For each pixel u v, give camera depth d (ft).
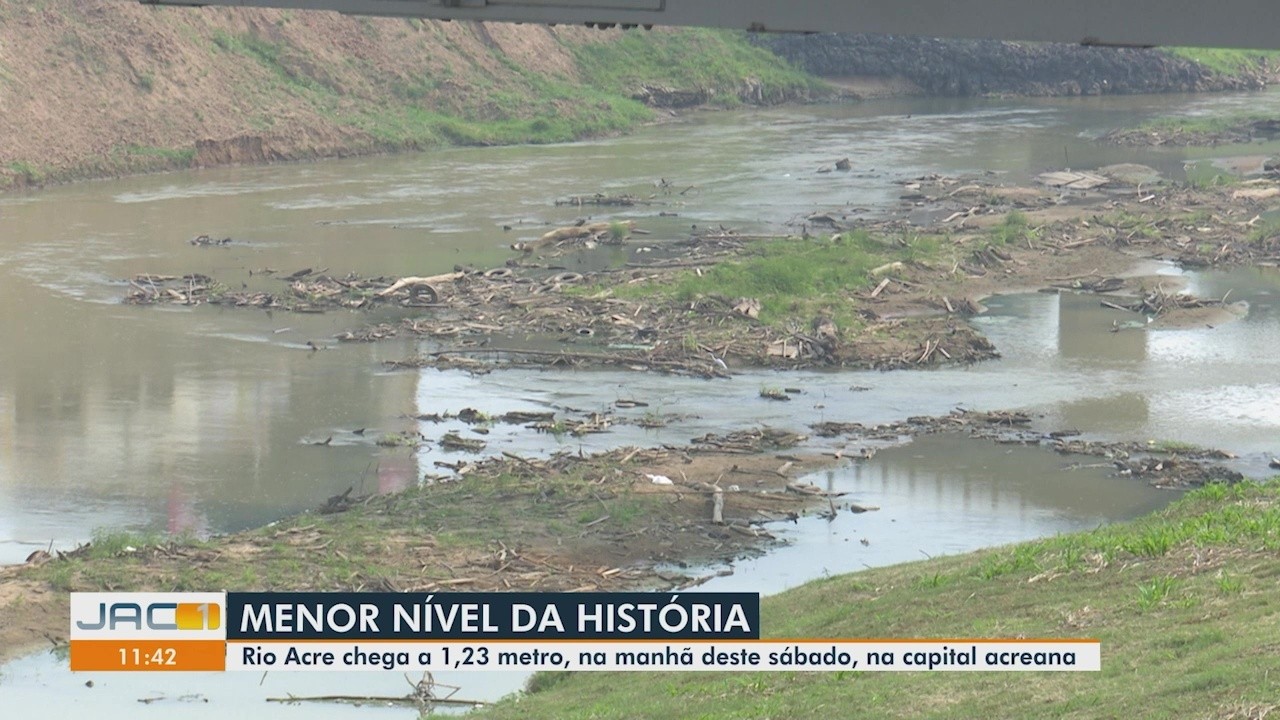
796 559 97.35
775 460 118.21
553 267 197.36
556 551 96.94
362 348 155.12
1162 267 198.49
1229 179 275.39
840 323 160.45
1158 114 401.08
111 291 182.19
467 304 174.29
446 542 97.40
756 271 180.45
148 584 90.22
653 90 405.80
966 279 189.88
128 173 280.92
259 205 248.52
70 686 77.87
